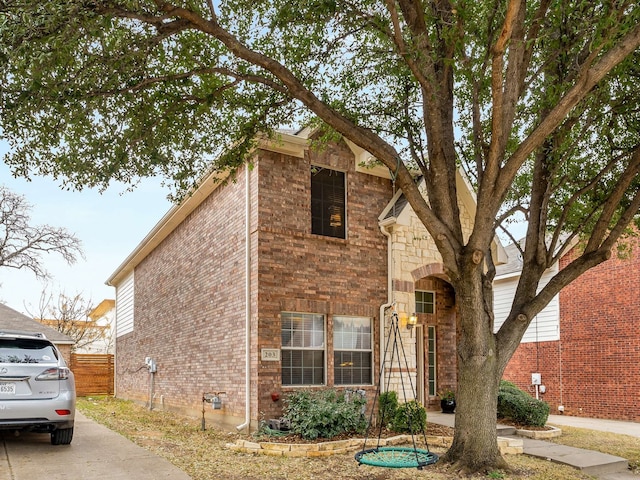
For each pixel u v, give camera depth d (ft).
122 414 49.98
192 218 49.80
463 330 26.76
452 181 28.58
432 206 28.14
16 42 20.54
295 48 31.71
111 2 22.66
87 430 36.91
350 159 41.19
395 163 26.73
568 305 57.93
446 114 29.48
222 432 37.65
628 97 30.78
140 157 29.78
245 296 37.09
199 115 30.45
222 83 31.40
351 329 39.78
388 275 41.24
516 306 28.35
